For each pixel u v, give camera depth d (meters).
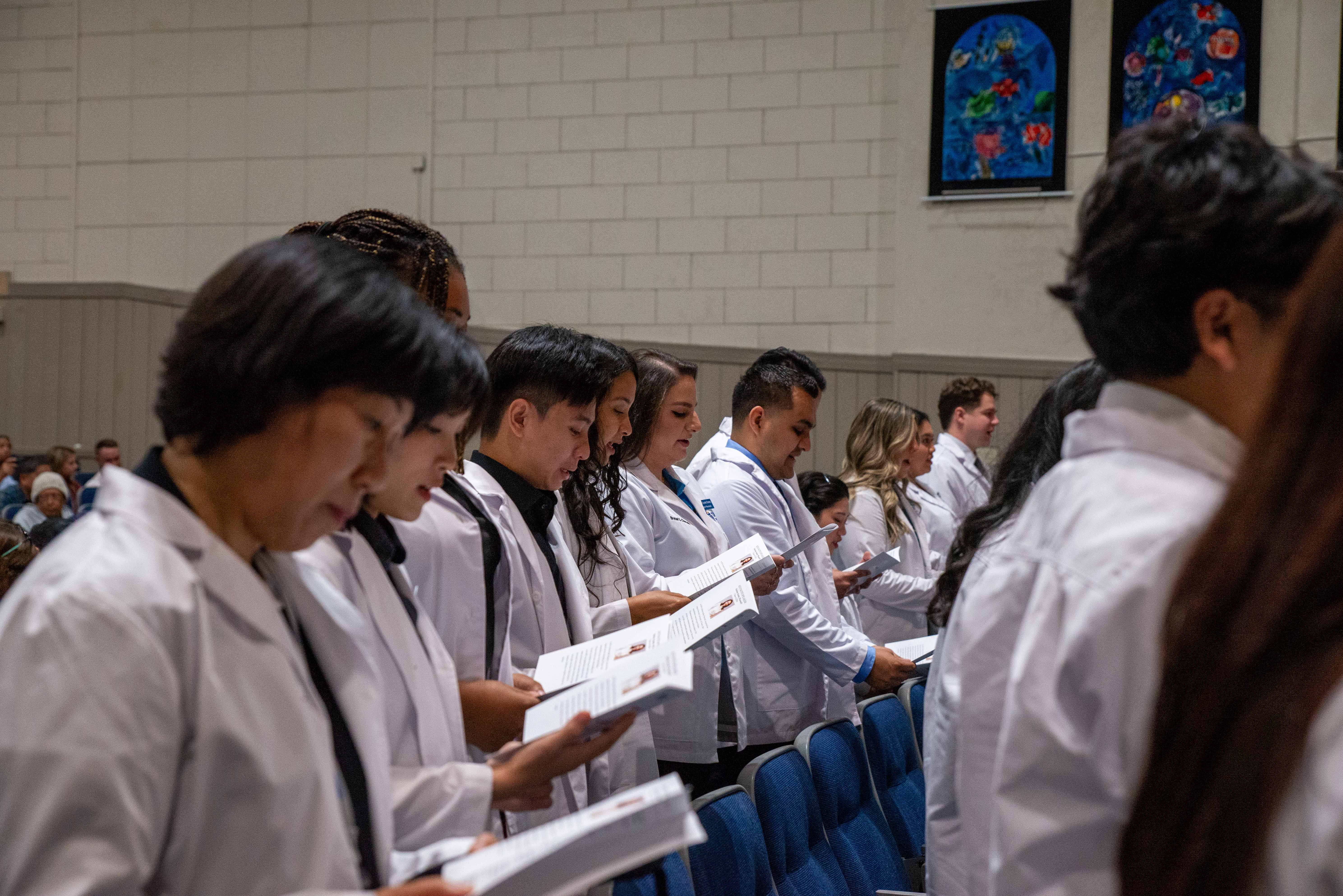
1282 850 0.47
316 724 0.87
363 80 7.75
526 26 7.59
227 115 7.86
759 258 7.37
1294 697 0.48
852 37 7.28
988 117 7.05
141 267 7.91
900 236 7.21
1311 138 6.50
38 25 8.05
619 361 2.17
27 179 8.05
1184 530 0.76
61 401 7.46
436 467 1.23
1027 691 0.80
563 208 7.56
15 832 0.71
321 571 1.14
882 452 3.85
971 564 1.36
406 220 1.52
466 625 1.56
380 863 1.00
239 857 0.80
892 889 2.00
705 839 0.87
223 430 0.84
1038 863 0.78
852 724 2.13
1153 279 0.82
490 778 1.14
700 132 7.43
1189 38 6.70
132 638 0.76
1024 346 7.04
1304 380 0.52
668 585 2.38
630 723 1.19
